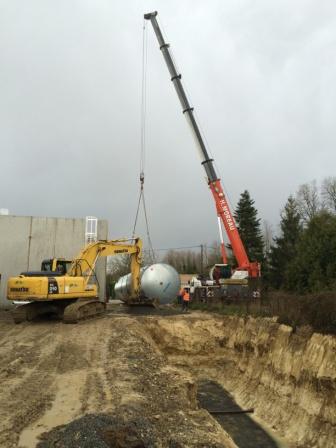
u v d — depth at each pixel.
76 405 8.26
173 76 28.62
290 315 17.06
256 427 14.31
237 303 25.17
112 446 6.14
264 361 17.47
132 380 10.15
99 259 29.06
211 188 27.70
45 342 14.91
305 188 52.03
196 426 7.71
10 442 6.48
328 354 13.21
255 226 49.38
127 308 27.59
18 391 9.17
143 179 27.11
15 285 18.98
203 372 21.28
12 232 28.53
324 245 25.34
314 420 12.60
